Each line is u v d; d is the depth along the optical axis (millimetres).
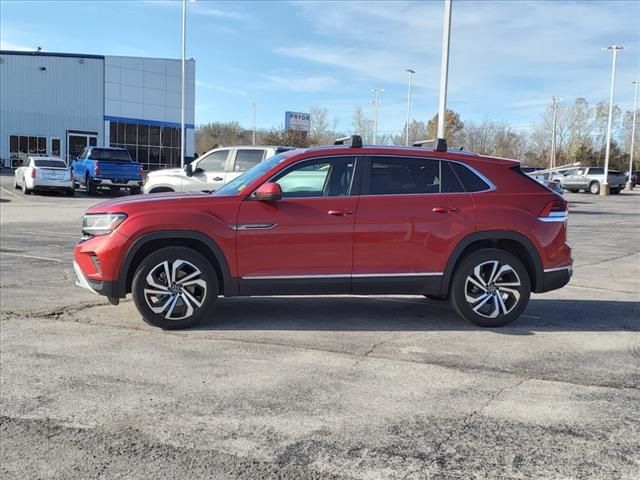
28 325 6035
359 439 3594
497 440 3598
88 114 47594
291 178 5914
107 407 4020
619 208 28516
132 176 26188
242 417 3885
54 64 46250
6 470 3197
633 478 3176
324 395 4266
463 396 4281
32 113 46000
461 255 6086
